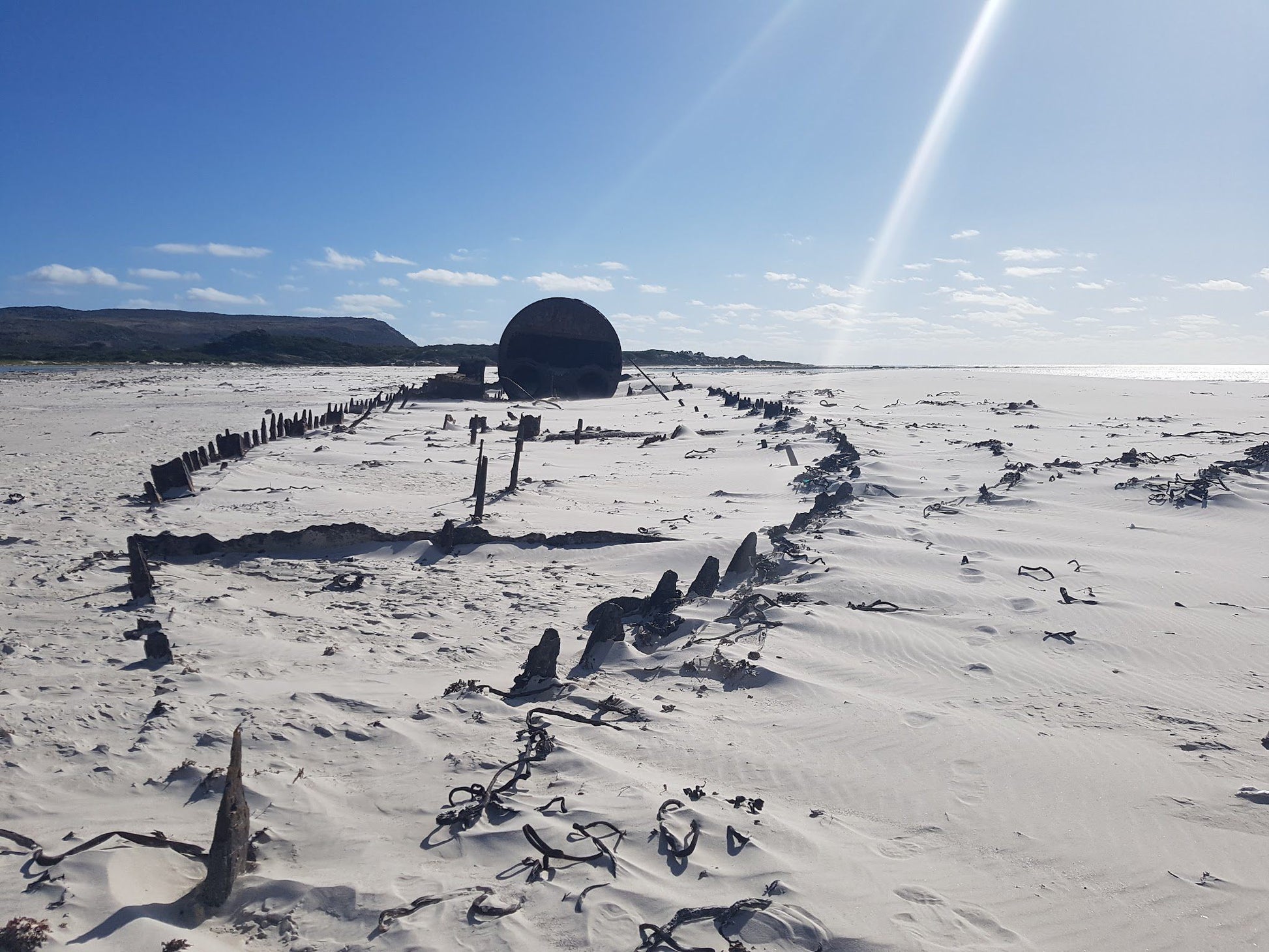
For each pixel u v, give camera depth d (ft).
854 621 37.65
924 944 16.57
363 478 85.30
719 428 136.46
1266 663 33.01
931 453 97.76
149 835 20.11
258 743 25.55
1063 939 16.90
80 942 16.51
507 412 168.96
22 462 91.81
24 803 22.00
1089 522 61.36
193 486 75.36
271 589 47.16
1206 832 20.66
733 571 48.91
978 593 42.65
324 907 17.92
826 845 20.11
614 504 73.15
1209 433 116.37
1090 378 301.63
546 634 31.45
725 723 27.78
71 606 41.34
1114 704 29.09
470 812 21.34
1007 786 23.02
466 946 16.60
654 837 20.31
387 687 31.19
